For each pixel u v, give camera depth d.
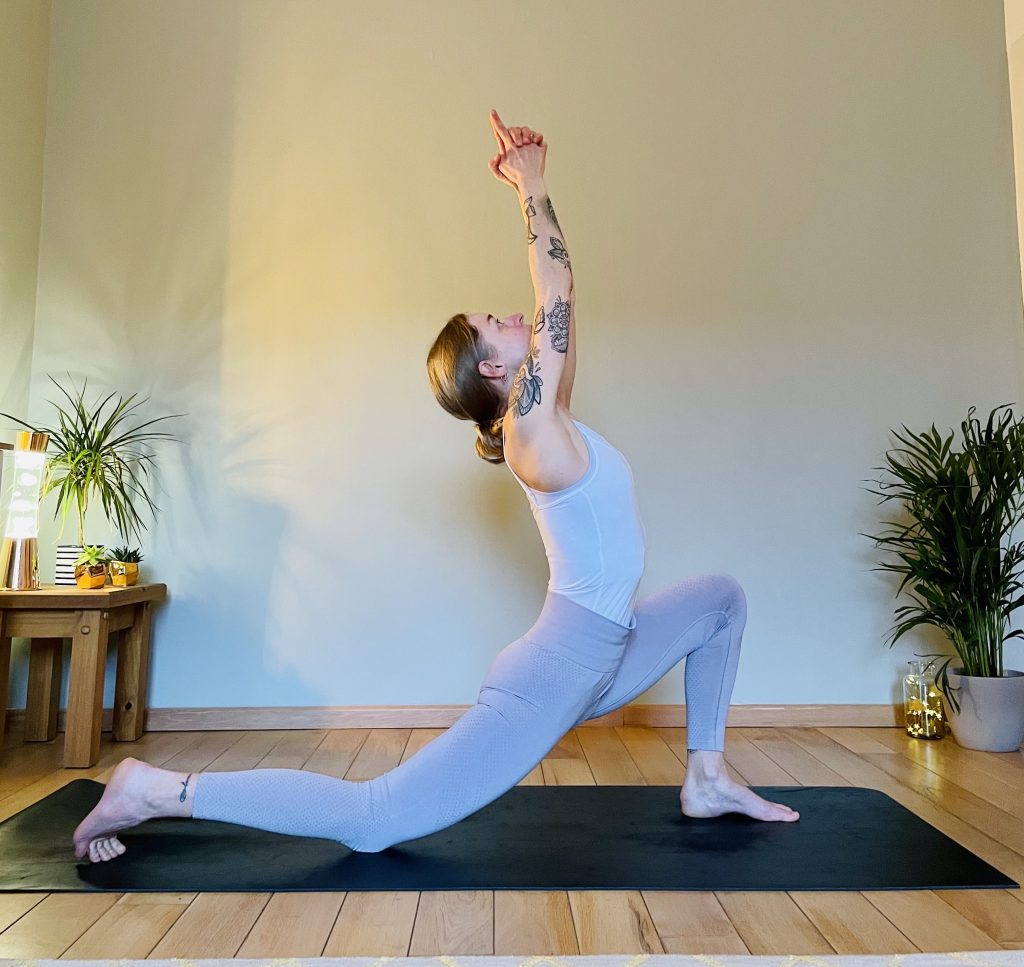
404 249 3.53
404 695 3.38
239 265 3.51
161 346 3.47
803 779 2.58
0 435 3.21
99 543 3.38
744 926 1.50
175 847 1.91
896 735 3.25
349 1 3.65
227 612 3.38
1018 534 3.48
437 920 1.53
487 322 1.91
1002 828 2.09
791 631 3.46
